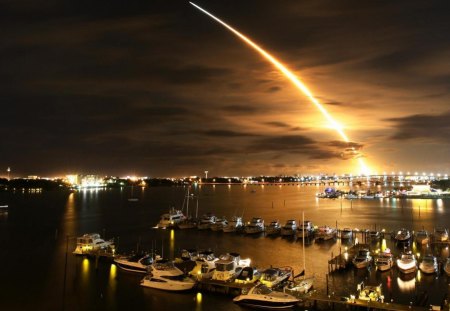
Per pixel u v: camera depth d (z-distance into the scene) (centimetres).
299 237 8338
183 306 4306
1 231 9956
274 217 12781
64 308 4350
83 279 5306
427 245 7262
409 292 4556
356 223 10756
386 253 5759
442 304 4128
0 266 6109
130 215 14100
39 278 5416
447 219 11562
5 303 4516
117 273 5553
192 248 7362
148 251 7119
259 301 4162
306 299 4125
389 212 13900
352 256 5938
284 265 5906
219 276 4797
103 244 6875
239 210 15688
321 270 5575
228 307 4256
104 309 4294
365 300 3975
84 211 15838
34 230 10106
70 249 7388
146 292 4753
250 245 7612
